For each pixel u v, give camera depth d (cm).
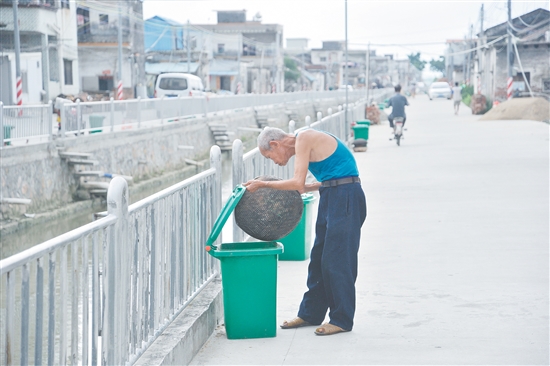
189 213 495
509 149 1808
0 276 250
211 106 3058
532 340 457
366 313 529
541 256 691
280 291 598
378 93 5766
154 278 420
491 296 561
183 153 2638
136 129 2209
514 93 4028
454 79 9394
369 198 1109
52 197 1723
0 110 1541
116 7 4847
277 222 469
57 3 3850
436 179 1302
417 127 2917
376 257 711
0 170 1495
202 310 478
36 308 284
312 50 12281
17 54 2845
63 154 1773
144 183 2172
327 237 471
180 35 6688
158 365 382
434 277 627
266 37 8981
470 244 756
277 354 448
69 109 1848
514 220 884
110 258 351
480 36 5119
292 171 995
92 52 4906
